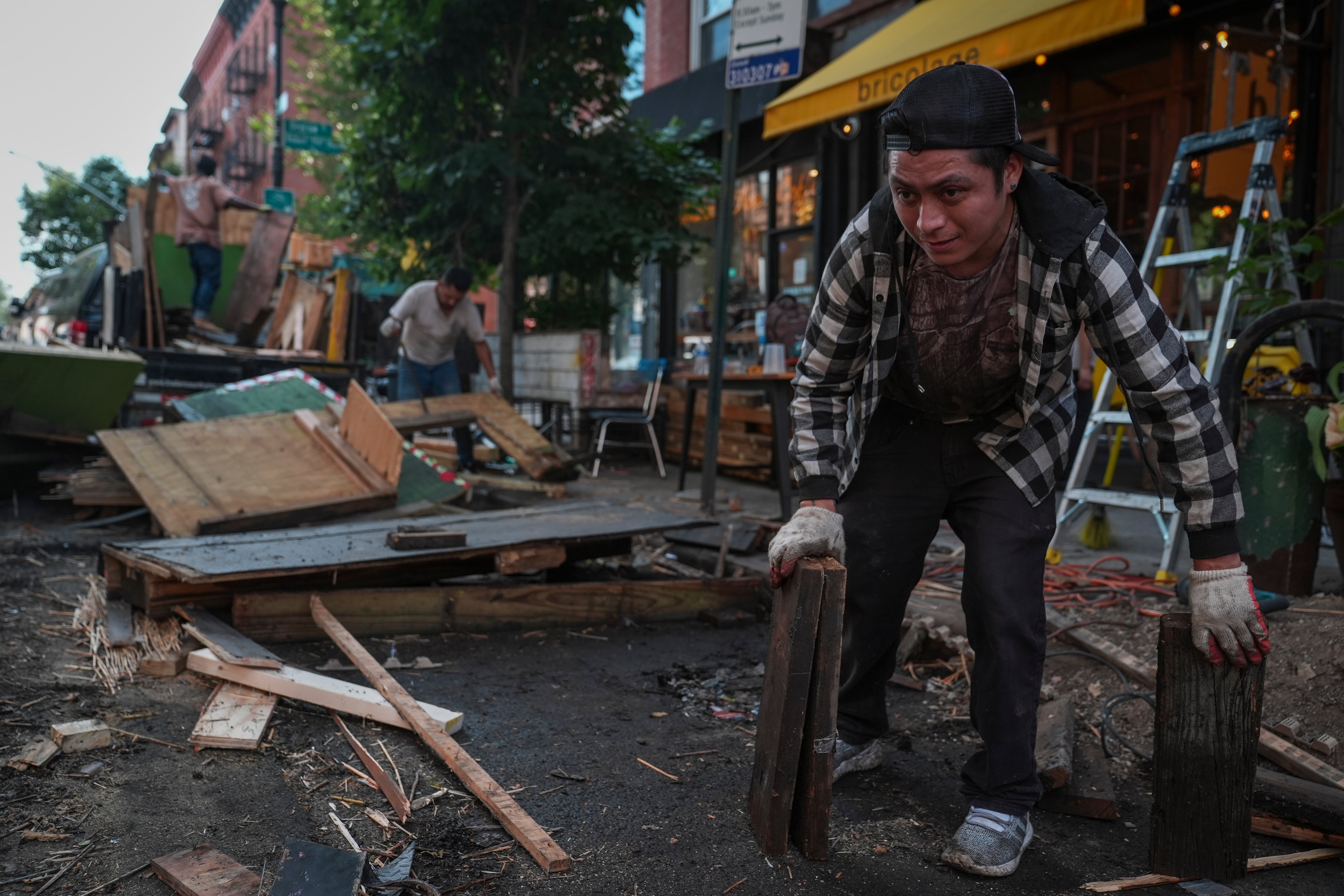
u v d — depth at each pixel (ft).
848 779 8.64
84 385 21.11
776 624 7.28
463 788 8.10
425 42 29.17
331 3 31.40
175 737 8.96
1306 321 14.51
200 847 6.80
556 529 13.96
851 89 23.98
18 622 12.31
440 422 24.67
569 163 31.99
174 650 10.90
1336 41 19.43
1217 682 6.74
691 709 10.30
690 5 39.83
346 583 12.60
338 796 7.90
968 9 23.13
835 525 7.02
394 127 31.53
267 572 11.35
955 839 7.07
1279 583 12.14
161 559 11.60
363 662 10.37
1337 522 12.08
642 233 30.63
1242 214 14.65
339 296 29.53
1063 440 7.16
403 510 17.58
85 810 7.51
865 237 6.66
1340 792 8.01
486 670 11.32
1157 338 6.16
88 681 10.27
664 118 38.88
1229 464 6.24
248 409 22.36
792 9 19.10
